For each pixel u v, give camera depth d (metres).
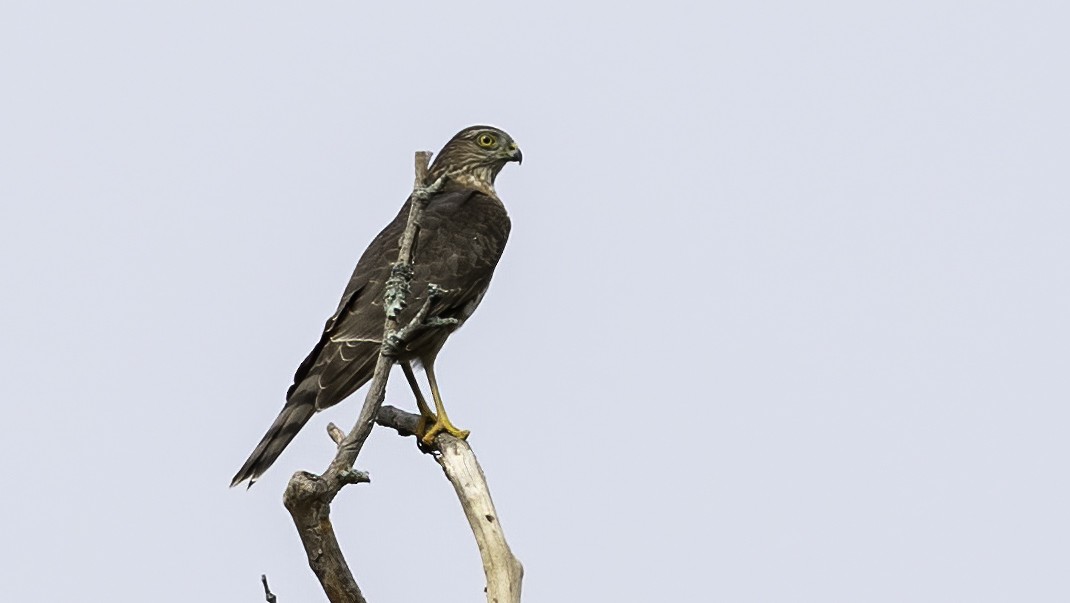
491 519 10.31
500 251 13.70
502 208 14.40
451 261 13.05
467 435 12.61
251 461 11.28
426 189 9.30
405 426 12.76
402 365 12.81
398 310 9.18
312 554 9.14
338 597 9.27
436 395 12.84
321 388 11.78
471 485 10.41
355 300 12.50
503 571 10.24
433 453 12.77
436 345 12.94
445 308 12.84
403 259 9.34
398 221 13.77
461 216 13.73
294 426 11.54
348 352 12.04
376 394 9.06
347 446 9.00
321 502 8.92
